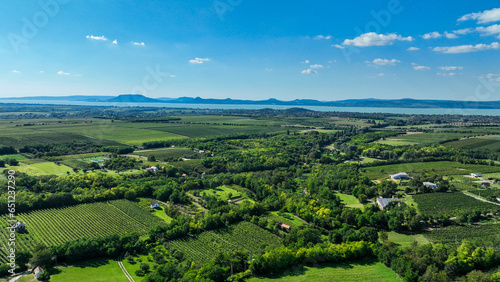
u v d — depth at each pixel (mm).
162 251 114625
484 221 134750
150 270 100500
